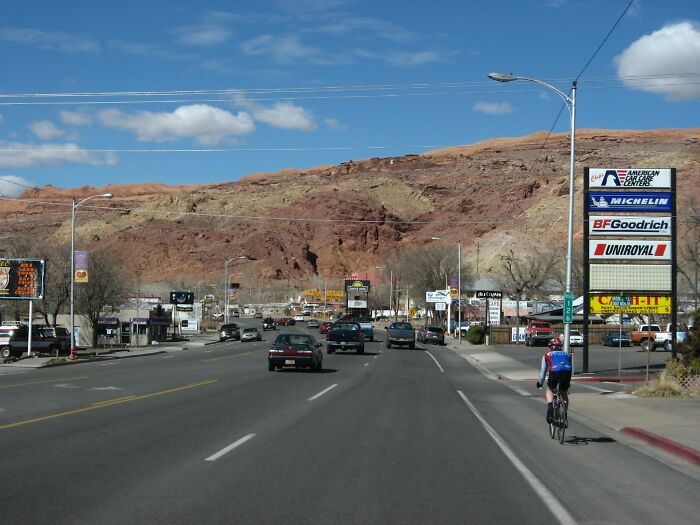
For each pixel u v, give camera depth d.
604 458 12.23
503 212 178.25
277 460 11.29
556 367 13.91
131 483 9.51
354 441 13.35
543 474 10.65
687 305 69.25
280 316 163.62
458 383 28.62
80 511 8.07
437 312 98.06
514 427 16.02
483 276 104.94
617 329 67.31
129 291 76.81
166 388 23.66
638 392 23.05
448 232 188.88
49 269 61.78
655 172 31.00
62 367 36.84
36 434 13.61
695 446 12.95
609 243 31.08
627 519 8.16
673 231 30.84
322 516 8.02
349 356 46.28
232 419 16.06
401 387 25.73
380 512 8.23
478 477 10.30
